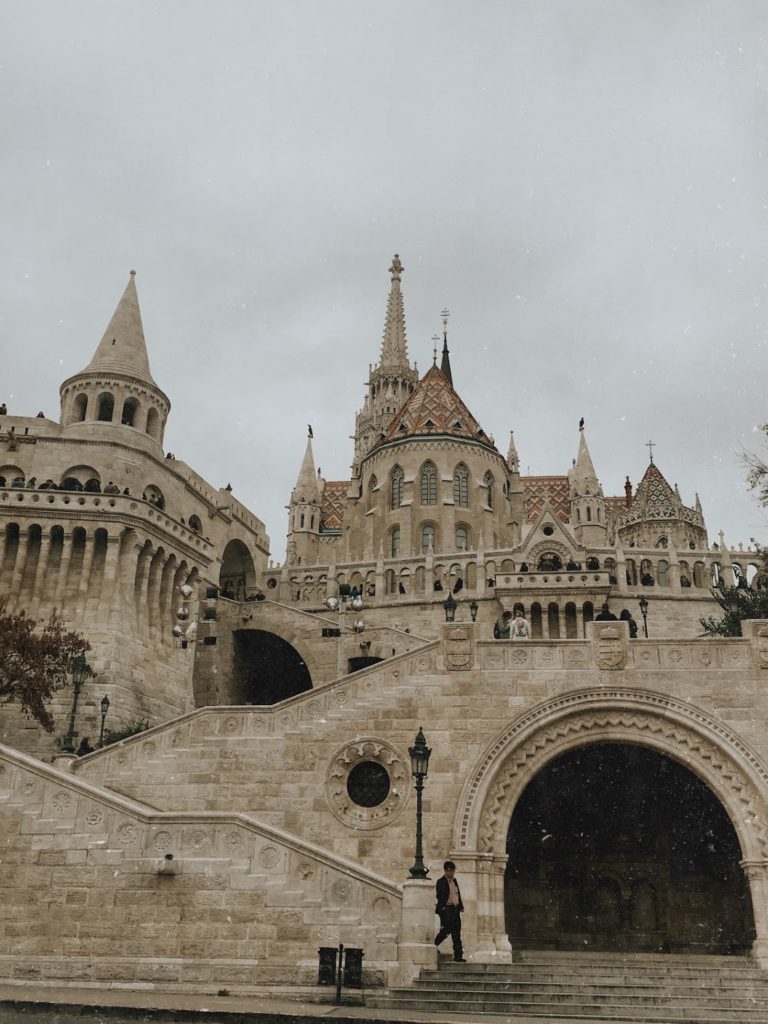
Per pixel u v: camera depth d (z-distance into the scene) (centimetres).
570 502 8694
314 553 9406
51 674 3806
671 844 3462
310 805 2775
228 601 5325
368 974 2033
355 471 10631
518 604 5434
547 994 2020
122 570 4678
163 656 4831
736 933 3278
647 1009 1962
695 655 2872
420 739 2312
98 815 2167
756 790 2711
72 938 2073
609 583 5422
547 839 3512
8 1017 1631
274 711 2881
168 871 2109
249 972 2025
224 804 2788
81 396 5619
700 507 9275
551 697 2845
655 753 3275
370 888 2105
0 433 5275
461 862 2662
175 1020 1605
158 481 5494
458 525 8062
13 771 2220
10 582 4606
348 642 5069
